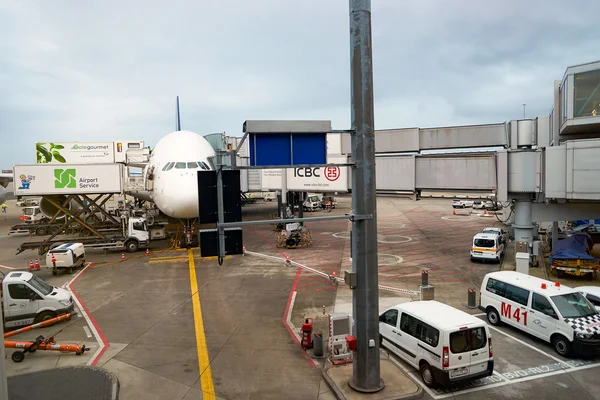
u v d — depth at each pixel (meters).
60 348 13.23
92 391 10.94
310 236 36.50
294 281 22.66
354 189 10.57
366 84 10.32
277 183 37.12
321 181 34.09
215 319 16.78
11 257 31.36
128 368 12.47
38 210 54.00
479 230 40.91
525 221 23.44
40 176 32.41
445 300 18.69
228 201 9.95
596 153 18.97
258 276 23.94
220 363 12.77
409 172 25.48
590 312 13.26
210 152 33.91
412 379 11.70
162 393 10.98
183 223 33.44
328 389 11.15
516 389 10.97
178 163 30.41
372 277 10.57
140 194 36.78
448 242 34.47
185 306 18.55
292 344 14.20
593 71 19.64
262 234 41.16
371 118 10.41
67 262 24.88
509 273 16.17
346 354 12.59
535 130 27.28
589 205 23.25
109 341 14.59
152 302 19.23
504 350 13.40
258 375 11.98
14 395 10.72
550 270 23.64
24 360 13.03
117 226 39.81
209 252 9.94
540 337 13.63
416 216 54.09
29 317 16.08
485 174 23.14
